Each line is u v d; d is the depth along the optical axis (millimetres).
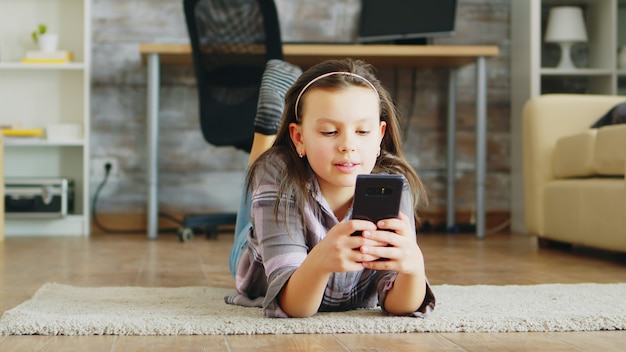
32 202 3674
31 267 2352
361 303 1423
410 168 1362
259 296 1490
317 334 1228
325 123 1193
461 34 4191
